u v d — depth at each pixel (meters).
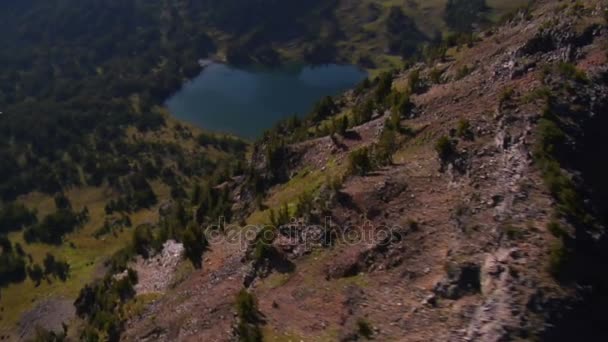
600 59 47.34
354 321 36.62
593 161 39.66
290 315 40.31
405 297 36.38
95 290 80.50
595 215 35.97
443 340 32.16
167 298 57.41
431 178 44.78
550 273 31.97
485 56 65.06
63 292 104.75
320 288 41.44
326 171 62.31
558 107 42.34
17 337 94.31
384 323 35.34
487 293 32.88
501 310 31.34
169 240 72.62
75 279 109.56
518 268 32.56
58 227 132.88
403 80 82.75
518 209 36.19
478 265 34.75
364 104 75.00
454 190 41.84
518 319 30.59
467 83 57.19
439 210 41.03
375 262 40.69
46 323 95.56
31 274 114.25
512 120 43.09
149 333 52.59
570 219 34.56
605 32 50.25
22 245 128.62
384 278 38.91
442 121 52.06
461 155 43.94
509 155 40.81
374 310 36.75
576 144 39.81
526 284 31.73
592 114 42.03
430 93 60.56
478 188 40.22
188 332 47.19
